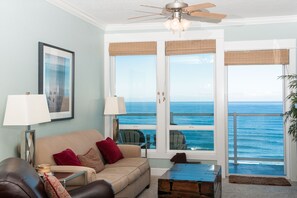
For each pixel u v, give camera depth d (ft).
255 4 14.40
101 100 18.39
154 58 18.70
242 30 17.28
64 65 13.88
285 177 17.16
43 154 10.68
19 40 10.77
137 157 15.44
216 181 11.15
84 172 9.71
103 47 18.72
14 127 10.48
